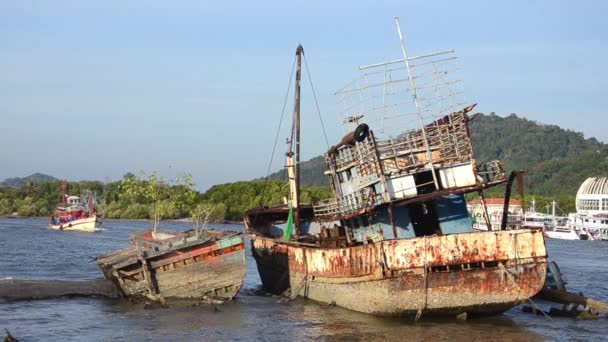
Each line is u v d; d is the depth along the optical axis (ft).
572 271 175.42
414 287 86.79
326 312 100.12
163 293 107.14
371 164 98.99
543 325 92.07
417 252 86.99
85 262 179.73
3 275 145.59
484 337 83.51
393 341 81.00
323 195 371.35
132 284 109.09
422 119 98.99
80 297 112.78
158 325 91.30
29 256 191.11
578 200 543.39
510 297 87.40
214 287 108.88
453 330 86.99
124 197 512.63
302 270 112.37
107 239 285.84
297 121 133.18
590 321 95.86
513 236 87.40
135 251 117.50
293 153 135.33
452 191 93.97
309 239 124.16
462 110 98.02
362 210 98.12
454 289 86.94
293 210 133.49
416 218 103.71
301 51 133.90
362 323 91.15
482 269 86.94
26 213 563.48
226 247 109.50
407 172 97.25
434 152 99.09
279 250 122.42
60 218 375.66
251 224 144.66
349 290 96.84
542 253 87.66
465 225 98.73
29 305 104.88
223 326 90.84
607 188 519.19
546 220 486.38
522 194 94.02
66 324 90.99
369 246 90.07
